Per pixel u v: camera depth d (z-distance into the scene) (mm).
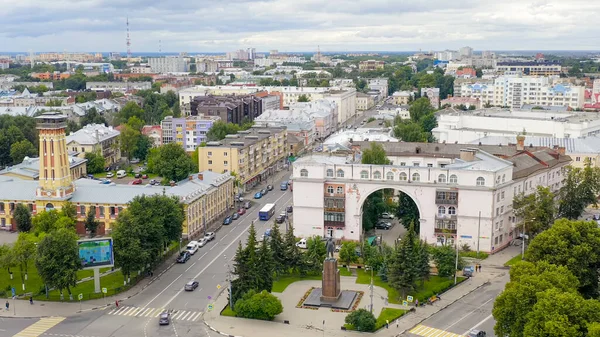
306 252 177375
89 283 167500
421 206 194125
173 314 147250
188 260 186250
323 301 152125
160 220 176250
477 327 138375
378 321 141000
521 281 122750
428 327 138625
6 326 141125
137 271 170625
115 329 139125
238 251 152375
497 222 191500
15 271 176250
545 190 192250
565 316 108625
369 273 174625
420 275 155000
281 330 137625
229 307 150750
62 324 142125
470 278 169625
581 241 144000
